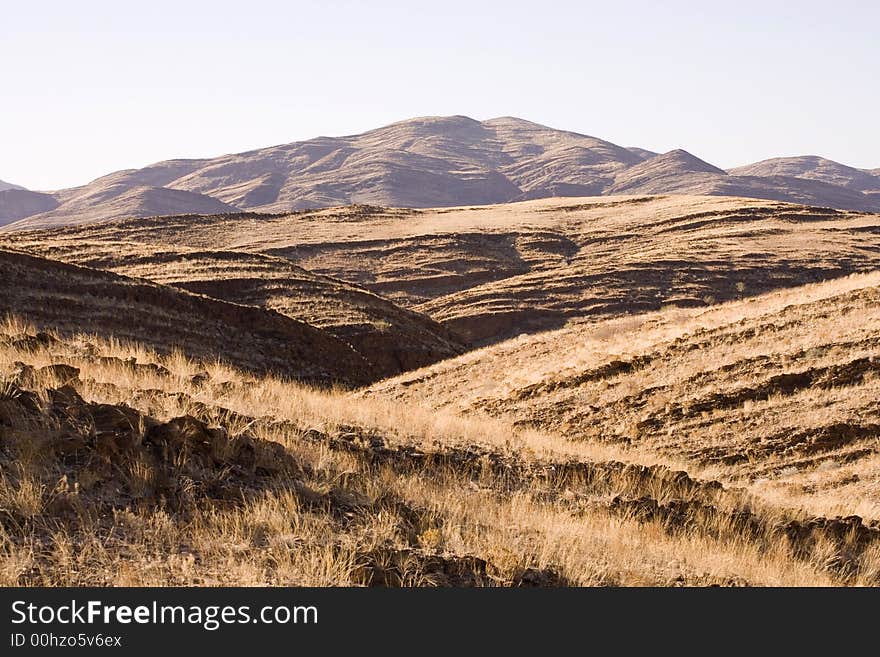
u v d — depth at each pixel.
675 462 19.48
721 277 86.69
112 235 102.06
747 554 11.50
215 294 59.50
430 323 62.88
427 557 8.07
